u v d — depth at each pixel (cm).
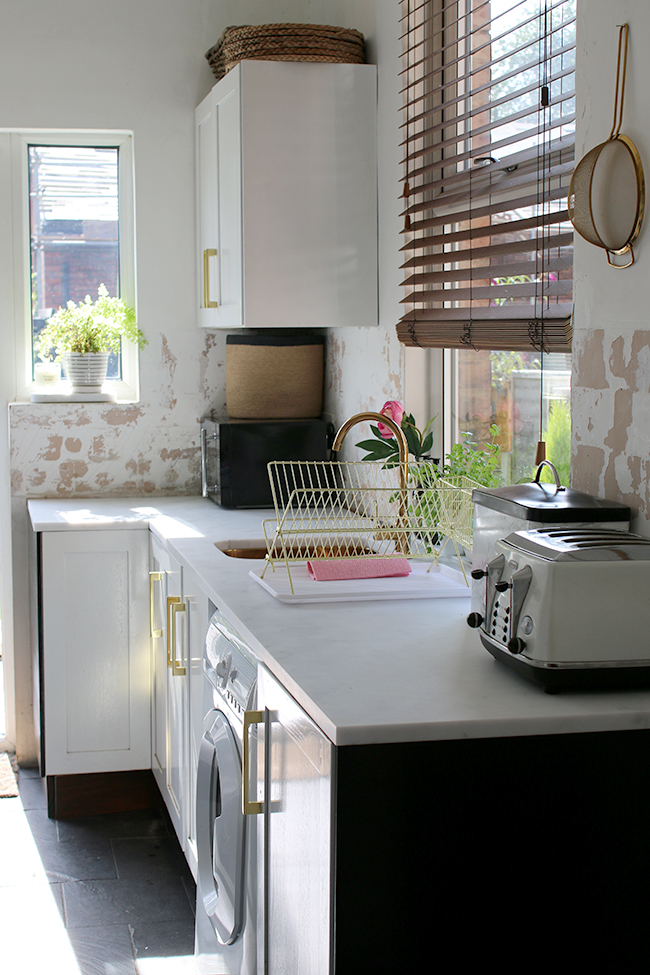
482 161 239
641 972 131
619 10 157
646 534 154
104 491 350
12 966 229
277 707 150
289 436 317
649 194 150
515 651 133
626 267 157
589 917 128
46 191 348
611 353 163
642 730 128
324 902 125
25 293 346
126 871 275
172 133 341
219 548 260
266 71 280
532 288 195
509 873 126
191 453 356
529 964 127
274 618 175
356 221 290
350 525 270
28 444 341
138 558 301
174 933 243
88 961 231
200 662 223
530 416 225
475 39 246
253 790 166
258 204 282
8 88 328
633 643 131
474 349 223
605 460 165
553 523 150
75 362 344
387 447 242
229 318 300
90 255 354
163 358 350
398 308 276
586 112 167
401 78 269
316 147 285
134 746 309
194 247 348
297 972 139
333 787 120
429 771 122
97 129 336
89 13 331
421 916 124
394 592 192
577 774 126
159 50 337
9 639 352
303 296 288
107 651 304
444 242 233
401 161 258
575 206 164
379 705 127
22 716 351
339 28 285
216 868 190
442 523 212
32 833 299
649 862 130
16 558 344
